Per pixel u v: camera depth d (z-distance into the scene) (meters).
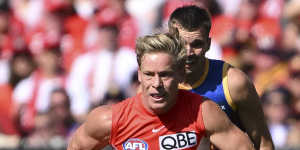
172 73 12.25
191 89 14.51
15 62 31.23
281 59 30.81
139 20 32.56
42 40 32.22
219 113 12.79
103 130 13.05
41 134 28.81
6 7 34.38
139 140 12.82
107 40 31.05
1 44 32.62
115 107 13.12
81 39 32.12
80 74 30.78
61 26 32.66
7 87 30.83
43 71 30.92
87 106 29.81
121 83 30.17
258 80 30.08
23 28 33.28
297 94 28.31
